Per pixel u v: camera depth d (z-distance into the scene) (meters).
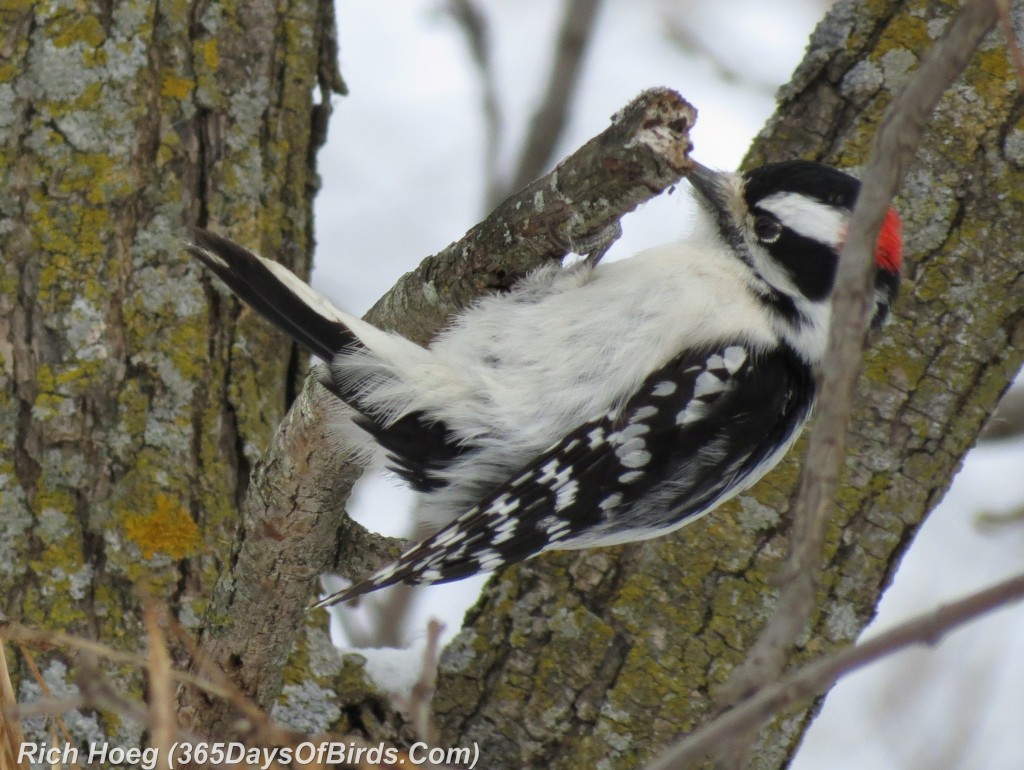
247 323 9.06
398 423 7.62
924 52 8.82
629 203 6.31
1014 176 8.55
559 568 8.90
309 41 9.62
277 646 7.85
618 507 7.91
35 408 8.54
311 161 9.84
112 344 8.70
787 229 7.85
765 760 8.73
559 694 8.68
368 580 7.37
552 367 7.57
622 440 7.67
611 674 8.66
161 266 8.85
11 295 8.62
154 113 8.93
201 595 8.48
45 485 8.48
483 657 8.88
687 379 7.64
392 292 7.58
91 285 8.69
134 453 8.62
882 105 8.88
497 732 8.70
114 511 8.52
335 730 8.60
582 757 8.56
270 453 7.37
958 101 8.62
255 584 7.62
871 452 8.60
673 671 8.59
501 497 7.48
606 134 6.19
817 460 4.42
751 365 7.77
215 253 7.29
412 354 7.39
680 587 8.69
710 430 7.76
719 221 8.06
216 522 8.68
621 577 8.79
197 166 9.05
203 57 9.10
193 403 8.79
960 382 8.59
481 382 7.54
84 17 8.84
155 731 5.13
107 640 8.30
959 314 8.58
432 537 7.42
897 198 8.65
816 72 9.07
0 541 8.38
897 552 8.71
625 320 7.66
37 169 8.73
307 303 7.26
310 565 7.58
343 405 7.16
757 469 8.20
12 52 8.78
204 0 9.15
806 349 8.02
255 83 9.32
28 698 8.11
